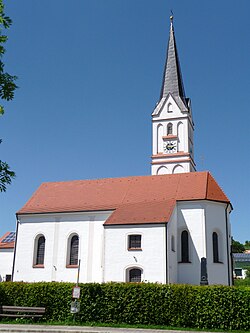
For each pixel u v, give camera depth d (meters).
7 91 15.88
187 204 38.66
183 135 62.16
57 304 24.81
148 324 23.39
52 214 41.88
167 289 23.77
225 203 39.28
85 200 42.72
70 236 40.66
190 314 22.95
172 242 36.16
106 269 35.09
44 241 41.72
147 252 34.22
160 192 41.09
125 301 24.06
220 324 22.45
